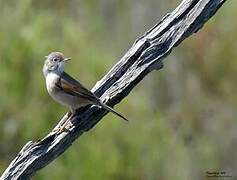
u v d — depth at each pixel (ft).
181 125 81.66
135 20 88.53
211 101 84.79
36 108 57.11
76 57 58.85
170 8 89.81
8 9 59.82
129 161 58.13
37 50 57.36
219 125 84.23
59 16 61.77
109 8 85.46
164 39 32.71
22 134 57.26
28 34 57.77
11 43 57.41
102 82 33.14
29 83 57.36
